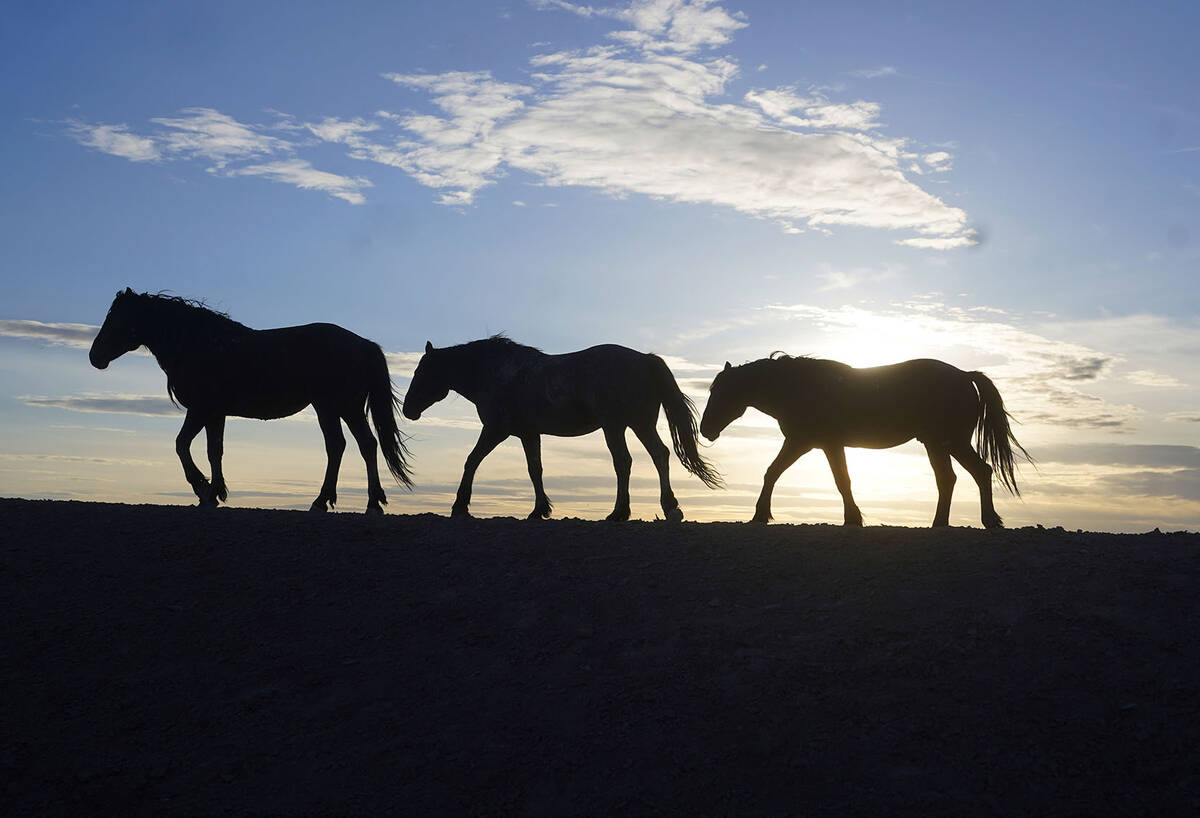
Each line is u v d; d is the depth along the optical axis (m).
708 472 12.43
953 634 7.71
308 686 7.52
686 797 6.15
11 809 6.27
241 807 6.23
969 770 6.26
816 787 6.18
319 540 10.23
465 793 6.29
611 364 12.32
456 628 8.28
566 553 9.73
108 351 13.10
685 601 8.53
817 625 7.98
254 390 13.12
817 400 11.60
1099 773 6.18
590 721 6.93
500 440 13.16
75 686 7.54
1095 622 7.77
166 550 9.90
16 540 10.06
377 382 13.52
